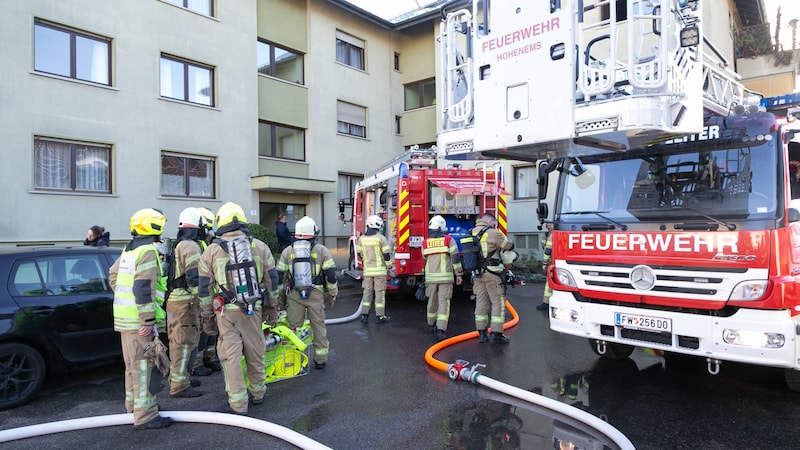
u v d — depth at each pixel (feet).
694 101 13.08
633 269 13.76
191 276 15.07
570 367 17.30
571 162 16.28
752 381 15.52
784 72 49.93
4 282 14.46
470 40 16.65
